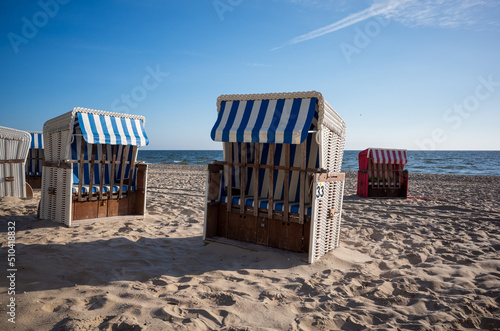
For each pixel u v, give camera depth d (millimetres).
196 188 14508
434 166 50250
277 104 4852
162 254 4961
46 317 2818
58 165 6605
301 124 4465
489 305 3355
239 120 5023
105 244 5211
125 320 2758
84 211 6770
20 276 3607
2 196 8984
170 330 2664
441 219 8539
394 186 12812
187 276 4004
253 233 5328
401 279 4094
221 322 2898
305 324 2949
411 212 9516
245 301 3305
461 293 3730
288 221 4984
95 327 2674
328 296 3588
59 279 3662
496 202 11727
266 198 5656
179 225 7129
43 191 7035
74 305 3049
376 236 6746
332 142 5074
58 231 5953
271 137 4547
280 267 4523
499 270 4617
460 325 2988
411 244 6062
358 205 10617
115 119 6816
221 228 5656
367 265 4746
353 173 28375
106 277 3830
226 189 5789
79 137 7449
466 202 11664
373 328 2887
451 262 4977
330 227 5211
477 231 7082
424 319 3062
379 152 12539
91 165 6625
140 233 6207
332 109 4883
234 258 4910
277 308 3244
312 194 4551
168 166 36656
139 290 3490
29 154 12000
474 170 44125
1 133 8930
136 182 7598
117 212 7320
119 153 7797
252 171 5949
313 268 4504
